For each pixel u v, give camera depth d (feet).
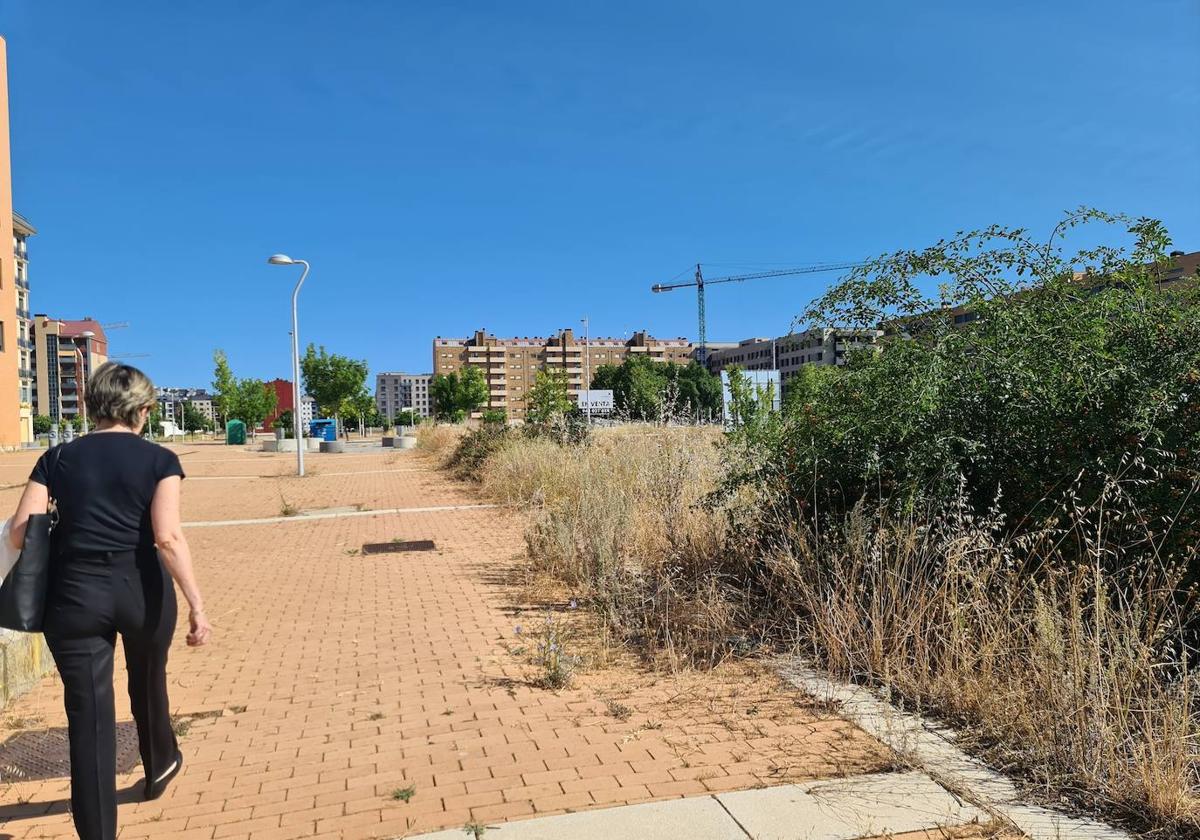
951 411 17.16
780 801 10.30
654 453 34.17
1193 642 13.04
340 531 37.24
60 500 9.37
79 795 9.26
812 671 15.38
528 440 59.47
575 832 9.60
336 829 9.99
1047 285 17.63
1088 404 15.33
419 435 111.55
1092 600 13.16
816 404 19.77
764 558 19.13
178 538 9.75
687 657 16.40
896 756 11.51
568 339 559.79
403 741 12.86
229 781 11.53
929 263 18.38
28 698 15.44
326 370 192.24
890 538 16.35
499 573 26.35
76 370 352.90
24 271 268.41
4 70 140.15
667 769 11.42
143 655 10.25
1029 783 10.77
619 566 22.80
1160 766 10.21
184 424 332.39
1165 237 16.08
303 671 16.79
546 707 14.15
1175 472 13.83
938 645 14.43
